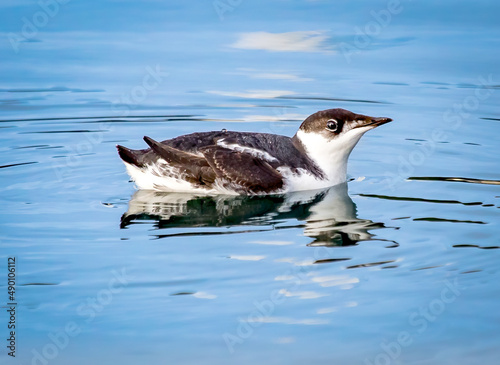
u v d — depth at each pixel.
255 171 13.30
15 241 11.54
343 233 11.78
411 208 12.78
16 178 14.30
